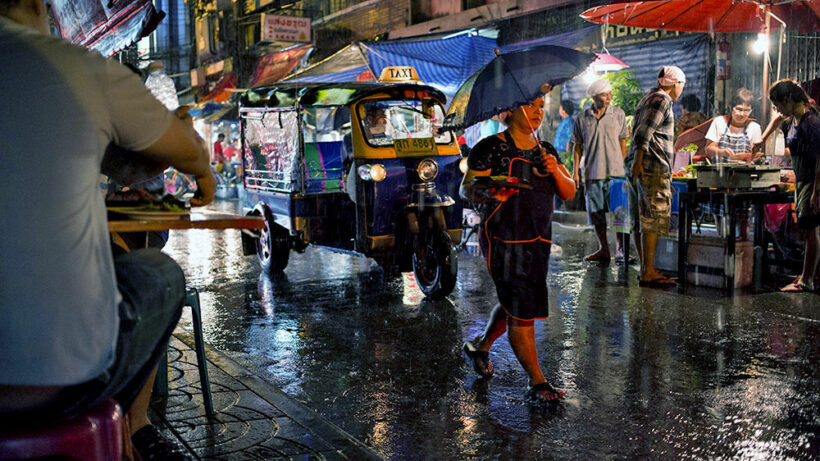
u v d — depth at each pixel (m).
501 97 4.10
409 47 12.39
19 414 1.64
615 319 5.94
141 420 2.85
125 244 3.04
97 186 1.69
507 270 4.05
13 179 1.57
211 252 10.26
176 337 5.31
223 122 26.61
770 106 10.44
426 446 3.52
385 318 6.16
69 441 1.66
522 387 4.36
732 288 6.95
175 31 28.81
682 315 6.04
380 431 3.72
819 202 6.43
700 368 4.65
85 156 1.64
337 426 3.77
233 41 26.09
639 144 7.01
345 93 7.49
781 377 4.45
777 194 7.02
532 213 4.01
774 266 8.21
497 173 4.04
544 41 11.07
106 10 3.94
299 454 3.23
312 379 4.59
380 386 4.43
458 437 3.62
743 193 6.93
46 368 1.58
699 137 9.88
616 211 8.65
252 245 8.74
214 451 3.25
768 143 9.27
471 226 10.01
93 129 1.67
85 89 1.67
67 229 1.59
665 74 7.05
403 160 7.11
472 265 8.71
